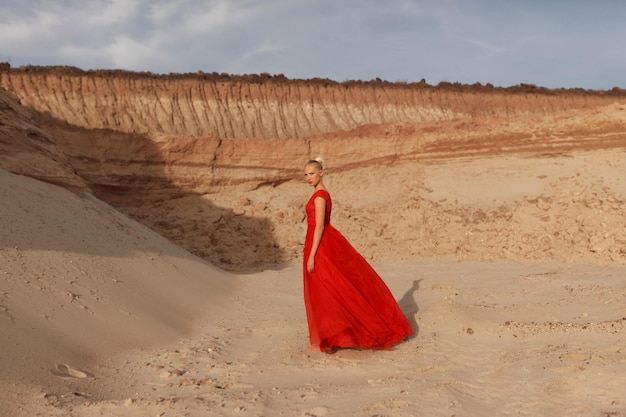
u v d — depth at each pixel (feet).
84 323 19.69
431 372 16.33
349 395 14.20
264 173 75.20
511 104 134.10
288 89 122.72
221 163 74.84
